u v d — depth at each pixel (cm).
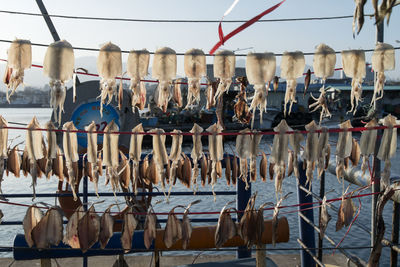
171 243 310
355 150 301
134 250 360
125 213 312
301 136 267
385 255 1023
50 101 230
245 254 504
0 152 266
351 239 1215
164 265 604
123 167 313
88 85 642
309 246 471
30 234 304
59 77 229
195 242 375
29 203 1655
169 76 243
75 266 595
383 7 206
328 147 279
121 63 239
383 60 252
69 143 265
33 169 267
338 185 1983
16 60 234
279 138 266
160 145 270
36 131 266
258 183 2019
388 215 1475
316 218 1377
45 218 302
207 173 327
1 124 266
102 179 2109
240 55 241
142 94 244
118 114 644
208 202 1688
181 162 308
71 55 231
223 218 310
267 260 416
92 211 299
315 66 243
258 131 269
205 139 3294
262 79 237
